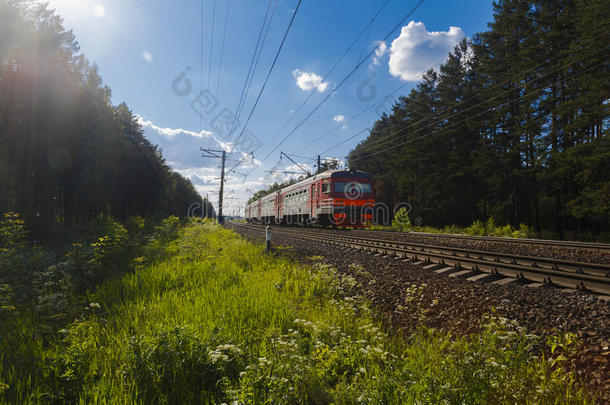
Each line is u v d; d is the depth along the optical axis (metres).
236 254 9.90
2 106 23.03
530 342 3.22
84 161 27.98
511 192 31.28
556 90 24.50
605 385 2.54
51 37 25.53
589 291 4.65
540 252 9.82
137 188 44.88
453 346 3.25
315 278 6.51
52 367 2.76
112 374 2.86
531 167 26.41
